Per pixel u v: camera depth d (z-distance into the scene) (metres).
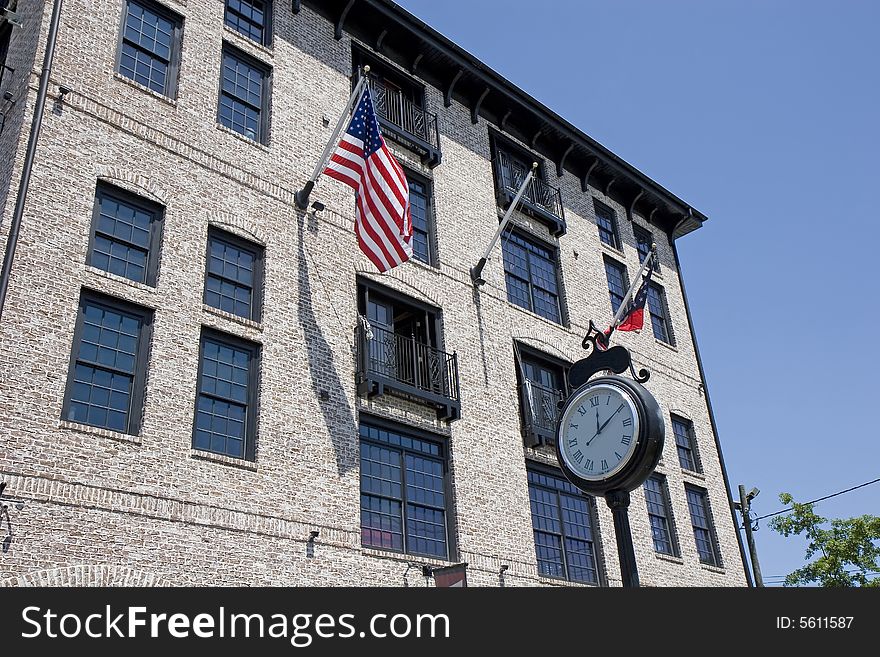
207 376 13.74
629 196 26.72
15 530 10.66
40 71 13.70
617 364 9.58
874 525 24.34
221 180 15.37
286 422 14.19
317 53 18.84
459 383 17.64
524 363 20.09
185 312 13.70
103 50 14.72
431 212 19.67
